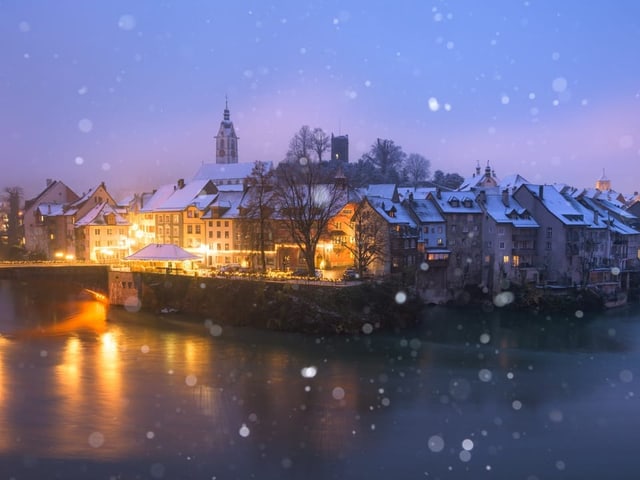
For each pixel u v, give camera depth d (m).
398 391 40.22
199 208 95.94
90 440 30.59
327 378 43.41
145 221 103.50
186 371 45.06
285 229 78.31
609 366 47.72
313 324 59.78
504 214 81.94
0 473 26.84
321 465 27.97
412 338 58.12
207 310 68.88
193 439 30.92
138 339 57.41
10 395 38.19
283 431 32.25
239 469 27.44
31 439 30.70
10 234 138.38
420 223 79.12
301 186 73.31
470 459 28.94
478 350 53.28
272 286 64.56
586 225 82.12
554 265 81.50
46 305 77.88
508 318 69.50
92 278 79.62
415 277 75.44
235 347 53.91
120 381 41.91
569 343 56.53
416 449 30.03
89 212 111.81
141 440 30.72
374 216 75.69
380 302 62.81
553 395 39.50
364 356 50.62
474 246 81.69
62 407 35.88
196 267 86.81
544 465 28.45
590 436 32.12
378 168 153.12
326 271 79.88
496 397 39.00
